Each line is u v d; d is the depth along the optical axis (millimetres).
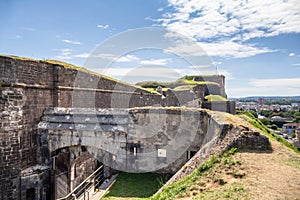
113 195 10000
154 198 7637
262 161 7719
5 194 11469
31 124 12883
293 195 5730
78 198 11219
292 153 8375
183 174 8984
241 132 9102
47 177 13016
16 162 11883
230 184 6812
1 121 11391
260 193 5965
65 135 12938
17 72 12133
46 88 14070
